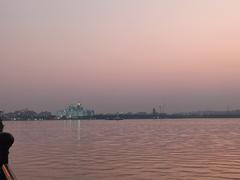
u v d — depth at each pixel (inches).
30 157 2723.9
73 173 1892.2
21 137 5861.2
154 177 1771.7
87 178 1734.7
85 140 4963.1
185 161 2452.0
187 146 3816.4
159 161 2453.2
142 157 2733.8
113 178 1739.7
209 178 1737.2
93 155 2896.2
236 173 1888.5
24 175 1819.6
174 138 5305.1
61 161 2445.9
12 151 3289.9
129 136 5994.1
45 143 4392.2
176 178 1744.6
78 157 2731.3
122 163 2338.8
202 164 2273.6
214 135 6087.6
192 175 1833.2
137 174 1865.2
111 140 4926.2
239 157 2687.0
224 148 3531.0
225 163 2320.4
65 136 6141.7
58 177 1761.8
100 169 2049.7
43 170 1998.0
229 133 6815.9
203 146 3796.8
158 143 4296.3
